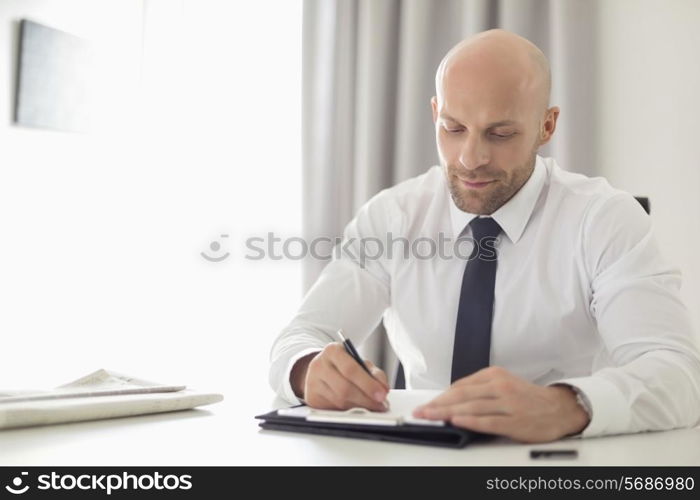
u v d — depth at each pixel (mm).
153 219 3043
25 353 2555
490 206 1309
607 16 2508
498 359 1421
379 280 1593
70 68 2725
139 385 1166
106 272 2908
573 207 1403
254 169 2998
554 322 1386
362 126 2709
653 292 1225
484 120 1199
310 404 1030
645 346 1153
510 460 775
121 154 2984
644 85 2465
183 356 3004
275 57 3008
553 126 1373
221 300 2988
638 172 2471
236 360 2965
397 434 877
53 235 2676
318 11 2783
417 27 2629
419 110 2637
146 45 3066
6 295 2488
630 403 947
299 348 1279
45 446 839
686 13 2420
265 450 819
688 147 2414
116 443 857
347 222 2787
